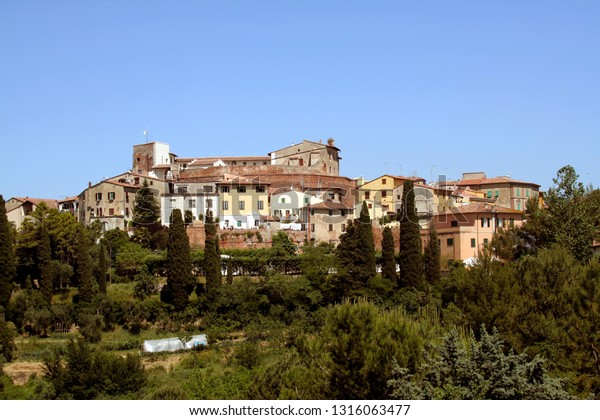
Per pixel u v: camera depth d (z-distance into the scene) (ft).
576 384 143.23
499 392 117.39
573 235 302.25
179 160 606.55
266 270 376.27
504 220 407.85
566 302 172.24
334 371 143.64
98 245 401.90
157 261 372.79
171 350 304.50
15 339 308.40
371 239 354.33
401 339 143.33
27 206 511.40
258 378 189.57
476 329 174.91
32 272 365.61
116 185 484.74
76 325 326.65
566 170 320.70
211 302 339.36
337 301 345.72
